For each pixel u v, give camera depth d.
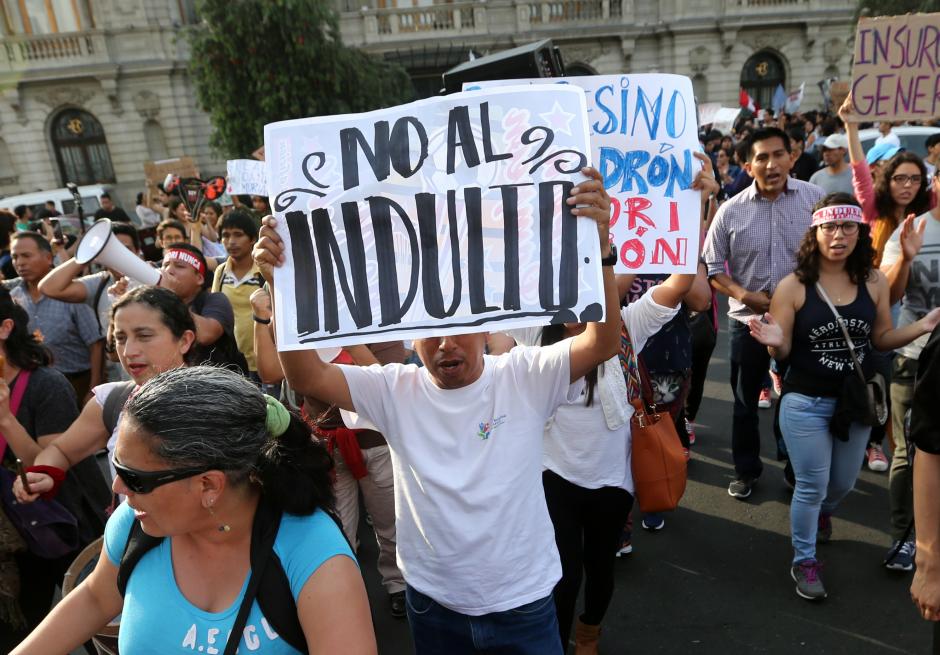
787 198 3.87
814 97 24.59
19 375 2.45
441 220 1.59
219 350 3.18
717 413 5.14
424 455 1.76
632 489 2.49
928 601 1.67
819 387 2.85
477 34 23.58
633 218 2.44
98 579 1.48
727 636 2.81
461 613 1.80
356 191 1.60
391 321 1.60
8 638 2.44
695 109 2.40
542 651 1.80
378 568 3.40
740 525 3.62
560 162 1.57
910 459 1.98
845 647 2.70
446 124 1.59
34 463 2.24
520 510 1.76
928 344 1.68
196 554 1.33
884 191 4.05
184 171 12.45
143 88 23.23
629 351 2.43
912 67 3.58
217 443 1.21
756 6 23.58
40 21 22.64
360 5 23.70
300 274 1.61
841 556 3.26
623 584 3.20
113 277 4.14
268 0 15.03
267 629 1.28
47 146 23.52
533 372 1.78
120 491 1.25
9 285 4.43
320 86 16.02
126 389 2.25
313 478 1.37
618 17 23.75
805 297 2.86
